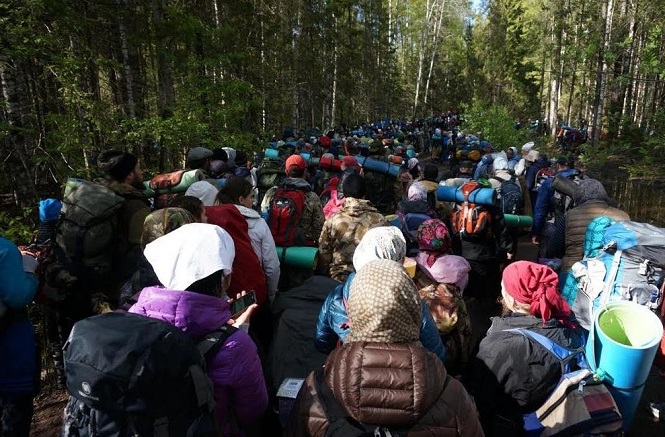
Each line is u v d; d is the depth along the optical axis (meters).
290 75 23.97
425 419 1.51
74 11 7.51
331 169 7.76
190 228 2.07
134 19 9.77
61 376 3.50
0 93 5.99
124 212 3.19
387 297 1.60
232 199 3.73
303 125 28.86
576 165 17.17
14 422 2.61
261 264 3.47
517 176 7.21
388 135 26.67
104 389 1.49
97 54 9.28
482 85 52.75
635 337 2.37
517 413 2.25
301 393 1.75
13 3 5.56
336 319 2.48
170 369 1.55
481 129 25.70
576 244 3.79
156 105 11.43
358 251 2.43
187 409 1.61
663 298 2.87
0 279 2.45
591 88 20.98
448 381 1.61
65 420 1.62
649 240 2.89
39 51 6.05
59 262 3.05
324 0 27.56
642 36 19.03
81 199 3.09
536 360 2.21
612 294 2.93
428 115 60.34
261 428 2.62
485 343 2.34
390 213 7.05
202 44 10.90
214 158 6.45
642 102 21.34
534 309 2.34
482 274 4.85
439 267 3.05
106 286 3.12
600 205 3.82
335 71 31.52
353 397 1.51
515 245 6.12
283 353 2.91
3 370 2.57
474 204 4.80
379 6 40.47
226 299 2.15
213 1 14.59
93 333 1.57
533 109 46.06
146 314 1.89
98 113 7.04
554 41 27.84
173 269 1.95
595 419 2.13
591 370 2.32
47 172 6.97
